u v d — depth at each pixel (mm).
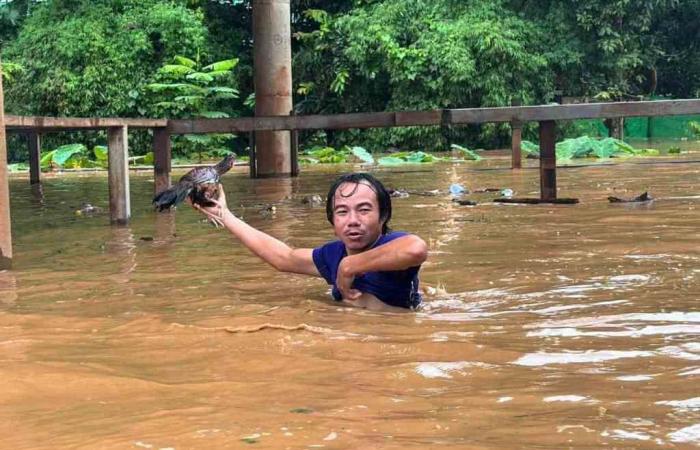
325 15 22703
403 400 2062
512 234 5406
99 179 13141
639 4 22375
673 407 1970
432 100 21594
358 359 2512
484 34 21156
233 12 24328
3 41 23250
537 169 12469
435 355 2545
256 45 13922
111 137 6758
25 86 21625
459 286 3758
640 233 5277
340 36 22391
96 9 22188
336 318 3150
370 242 3424
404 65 21312
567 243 4945
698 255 4387
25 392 2209
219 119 8570
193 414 1967
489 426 1841
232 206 8023
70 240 5820
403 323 3041
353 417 1920
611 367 2367
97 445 1764
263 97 13945
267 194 9477
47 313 3373
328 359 2518
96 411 2031
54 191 10680
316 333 2879
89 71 21250
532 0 23000
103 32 21750
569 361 2443
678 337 2717
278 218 6789
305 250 3707
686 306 3193
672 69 25188
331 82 22547
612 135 19328
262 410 1988
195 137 21297
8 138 21031
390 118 8125
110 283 4078
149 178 12891
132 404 2080
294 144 12875
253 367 2445
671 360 2428
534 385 2191
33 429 1899
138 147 21469
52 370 2432
